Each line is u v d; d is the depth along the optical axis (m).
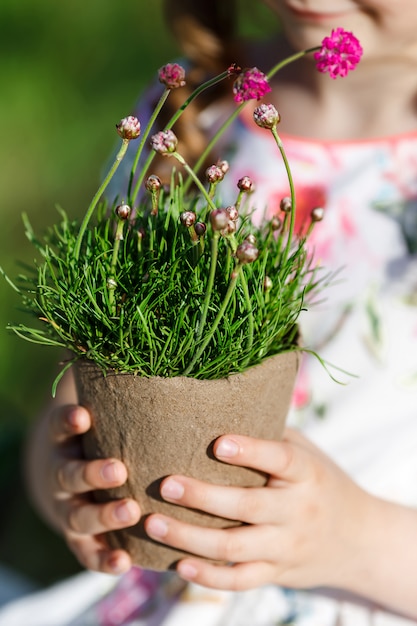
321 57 0.56
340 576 0.71
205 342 0.56
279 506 0.63
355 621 0.77
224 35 0.92
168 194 0.68
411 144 0.83
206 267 0.58
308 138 0.86
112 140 1.99
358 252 0.82
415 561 0.71
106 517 0.63
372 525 0.70
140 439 0.60
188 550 0.63
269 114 0.55
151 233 0.59
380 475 0.80
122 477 0.62
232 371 0.59
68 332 0.59
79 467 0.64
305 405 0.82
